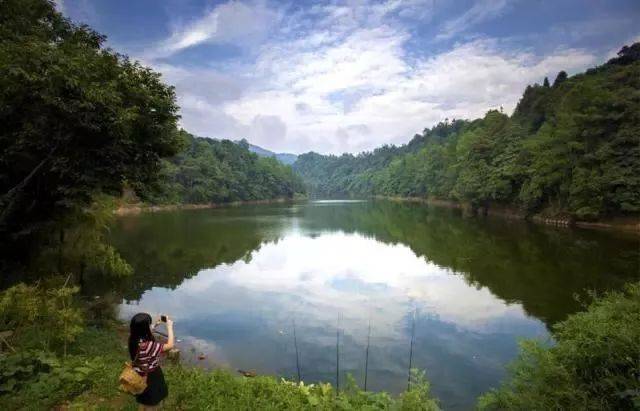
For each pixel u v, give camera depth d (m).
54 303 10.45
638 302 8.37
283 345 14.07
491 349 13.72
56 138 12.80
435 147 130.88
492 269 26.08
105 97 12.65
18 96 12.05
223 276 25.00
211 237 42.25
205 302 19.38
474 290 21.27
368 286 22.45
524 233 42.41
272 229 50.53
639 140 40.66
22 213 16.34
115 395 7.18
